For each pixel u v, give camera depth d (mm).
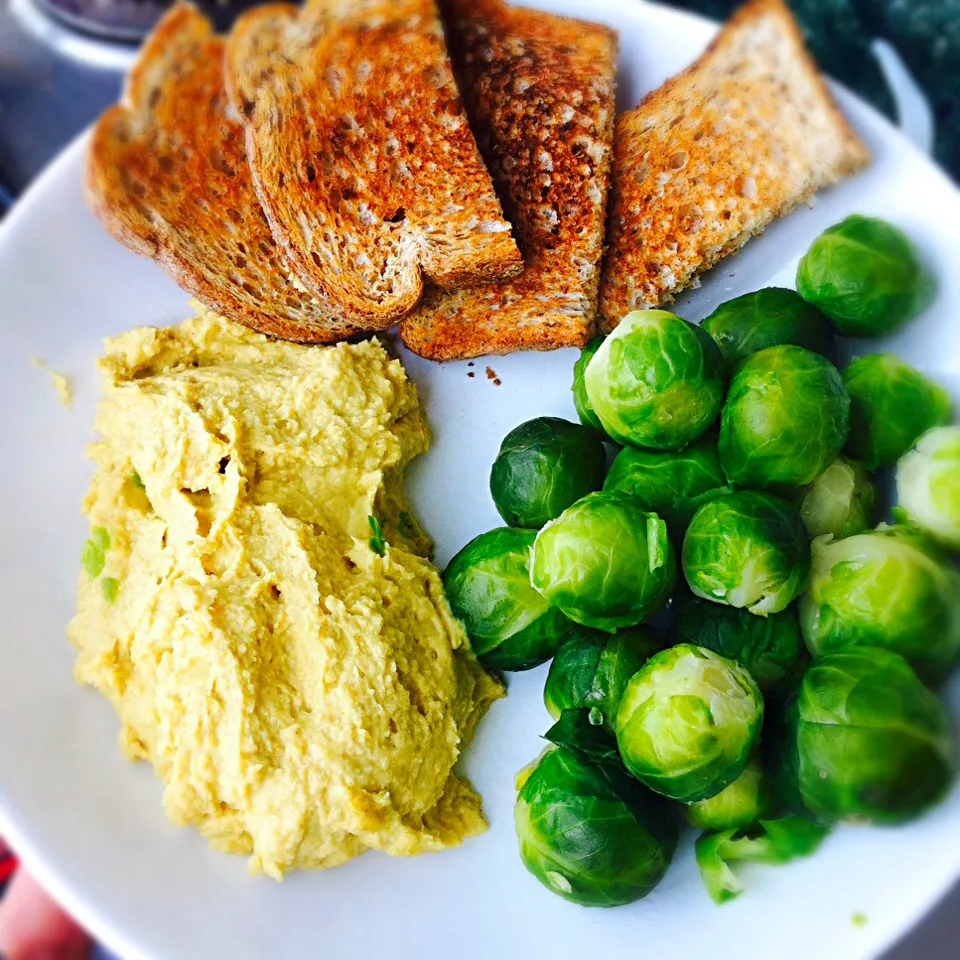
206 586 272
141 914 273
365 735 268
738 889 273
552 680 289
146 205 299
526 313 319
